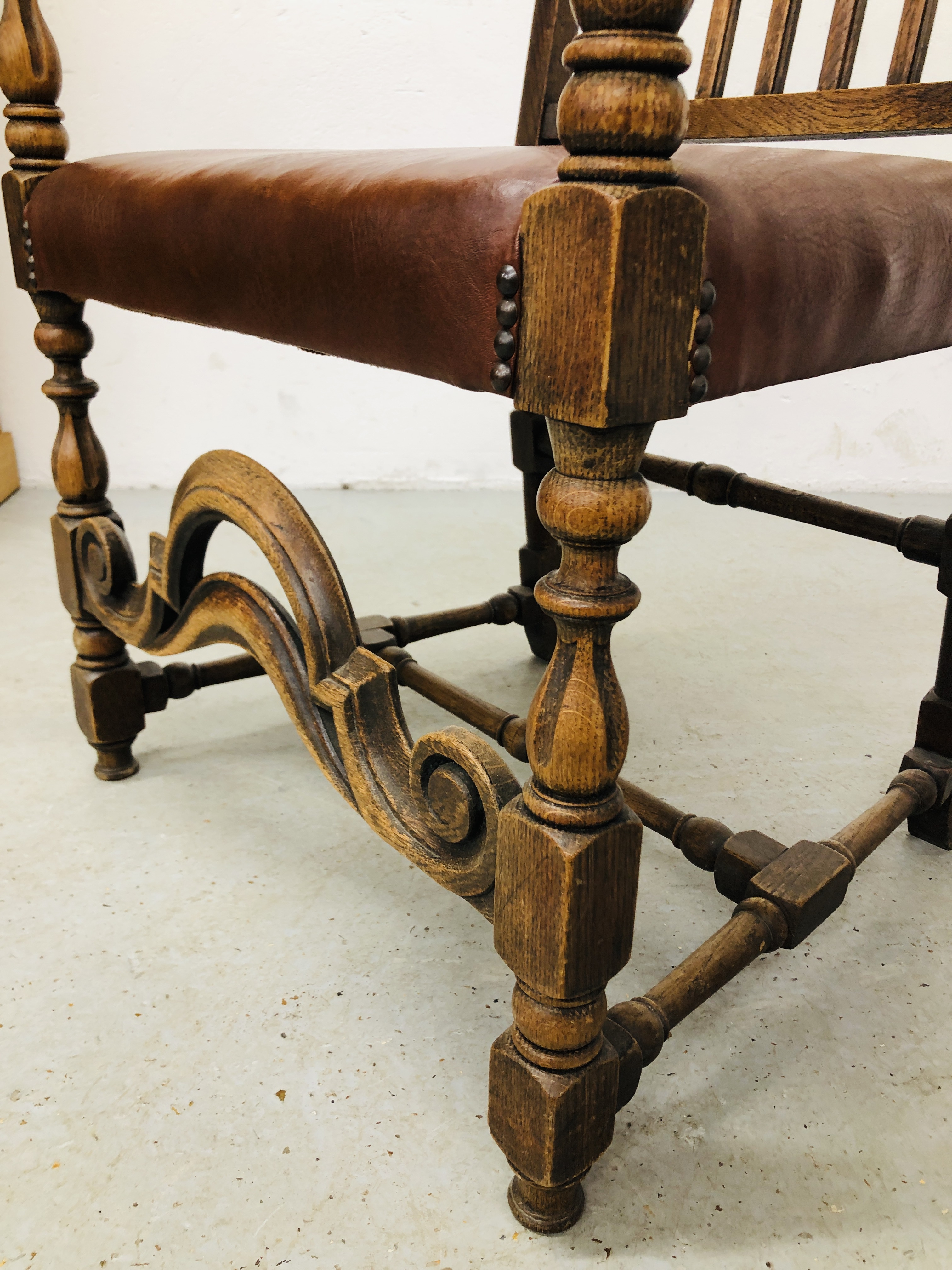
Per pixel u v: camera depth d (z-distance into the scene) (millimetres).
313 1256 523
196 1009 693
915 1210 556
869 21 1832
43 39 773
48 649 1263
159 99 1827
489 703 1029
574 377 382
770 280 443
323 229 492
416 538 1733
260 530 655
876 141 1909
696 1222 547
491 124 1886
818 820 912
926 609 1436
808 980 734
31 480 1980
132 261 665
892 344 542
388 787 601
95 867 844
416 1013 692
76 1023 678
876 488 2061
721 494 1003
